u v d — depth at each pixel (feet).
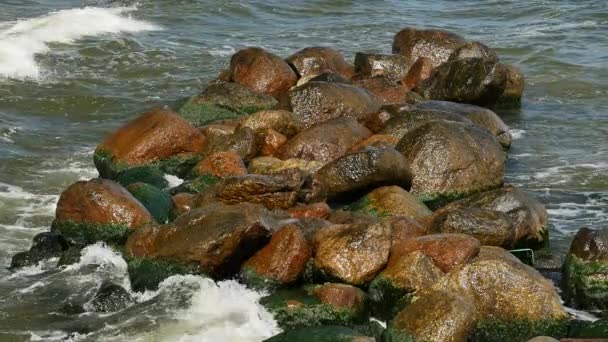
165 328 55.31
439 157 75.31
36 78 106.42
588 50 128.47
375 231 58.23
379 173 70.85
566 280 59.82
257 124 81.71
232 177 67.51
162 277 59.98
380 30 141.18
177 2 147.13
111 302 57.82
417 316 51.72
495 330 54.75
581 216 73.56
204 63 117.50
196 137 80.23
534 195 77.92
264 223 59.93
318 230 60.54
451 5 160.97
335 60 107.04
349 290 55.88
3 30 121.08
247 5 150.51
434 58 112.57
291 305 55.72
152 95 104.17
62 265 62.90
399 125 82.69
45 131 91.20
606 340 51.08
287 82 98.94
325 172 71.56
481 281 55.47
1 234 68.18
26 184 77.66
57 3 141.08
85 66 112.68
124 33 128.77
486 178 75.92
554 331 54.85
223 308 56.95
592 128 97.14
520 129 96.37
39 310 57.52
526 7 156.56
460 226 62.18
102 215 64.85
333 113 86.99
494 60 102.42
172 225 61.46
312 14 150.82
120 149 79.15
